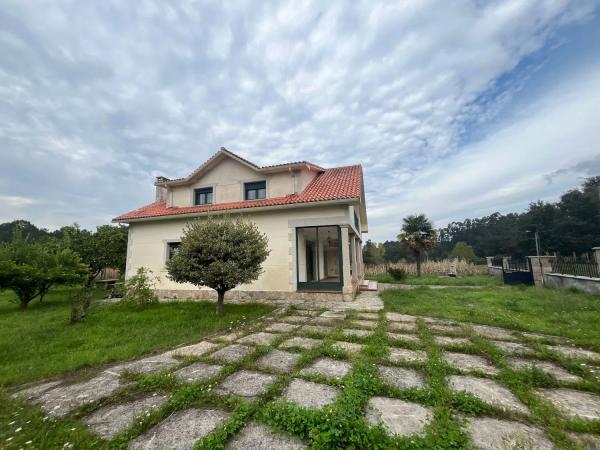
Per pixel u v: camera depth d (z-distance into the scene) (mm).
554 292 9469
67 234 14492
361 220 16828
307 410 2391
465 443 1970
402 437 2039
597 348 4199
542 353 3922
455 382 3146
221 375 3443
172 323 6539
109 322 6770
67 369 3857
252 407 2588
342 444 2004
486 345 4262
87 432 2332
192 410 2703
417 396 2744
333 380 3180
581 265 9859
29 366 3996
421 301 8719
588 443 2037
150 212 12234
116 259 15492
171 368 3803
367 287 12742
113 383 3418
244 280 7301
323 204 9383
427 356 3986
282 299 9562
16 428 2424
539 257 12742
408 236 22812
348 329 5629
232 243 7371
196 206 11805
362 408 2574
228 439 2182
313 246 14156
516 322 5672
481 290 11477
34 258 9969
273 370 3617
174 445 2150
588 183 41969
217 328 6035
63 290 14562
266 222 10172
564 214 41656
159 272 11344
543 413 2414
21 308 9531
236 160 11680
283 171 11211
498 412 2469
